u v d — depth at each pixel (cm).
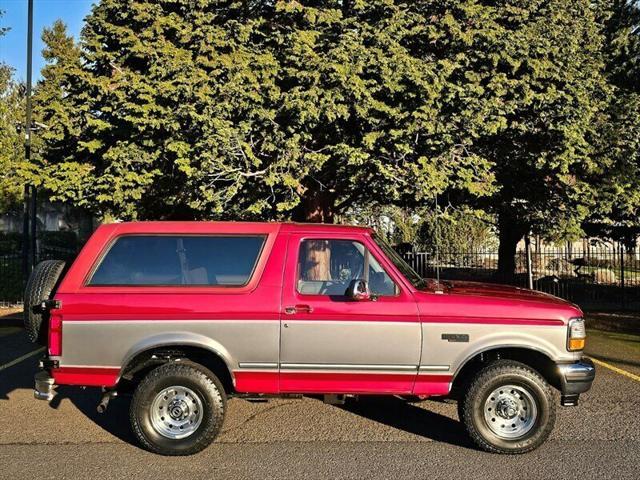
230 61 856
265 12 955
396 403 659
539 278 1648
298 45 841
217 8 938
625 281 1670
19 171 956
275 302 502
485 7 917
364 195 1233
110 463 487
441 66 857
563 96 888
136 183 934
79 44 982
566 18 973
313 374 504
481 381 500
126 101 867
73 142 992
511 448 497
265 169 868
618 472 462
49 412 630
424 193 871
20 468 477
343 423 590
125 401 673
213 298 502
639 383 740
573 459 490
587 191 1032
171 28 905
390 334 501
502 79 862
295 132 858
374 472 465
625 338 1038
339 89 814
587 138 1009
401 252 1562
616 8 1284
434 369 502
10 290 1559
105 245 518
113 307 498
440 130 830
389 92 843
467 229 2408
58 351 498
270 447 523
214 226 527
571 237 1099
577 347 508
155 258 518
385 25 891
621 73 1231
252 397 525
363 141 849
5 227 2833
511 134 963
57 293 504
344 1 961
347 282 518
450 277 1688
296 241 521
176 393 504
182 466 480
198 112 834
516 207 1187
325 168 968
